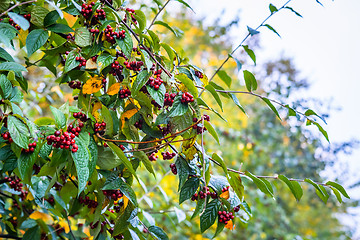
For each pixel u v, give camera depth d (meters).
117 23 0.99
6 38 0.89
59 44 1.05
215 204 1.05
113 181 1.01
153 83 0.99
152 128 1.05
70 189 1.07
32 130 0.92
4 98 0.93
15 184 1.15
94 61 1.01
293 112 1.08
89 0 1.00
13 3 0.97
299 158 3.96
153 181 2.15
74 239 1.16
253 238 2.76
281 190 3.52
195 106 1.01
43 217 1.24
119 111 1.10
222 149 2.91
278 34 1.07
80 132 0.96
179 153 1.06
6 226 1.21
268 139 3.77
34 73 1.96
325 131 1.08
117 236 1.08
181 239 1.98
